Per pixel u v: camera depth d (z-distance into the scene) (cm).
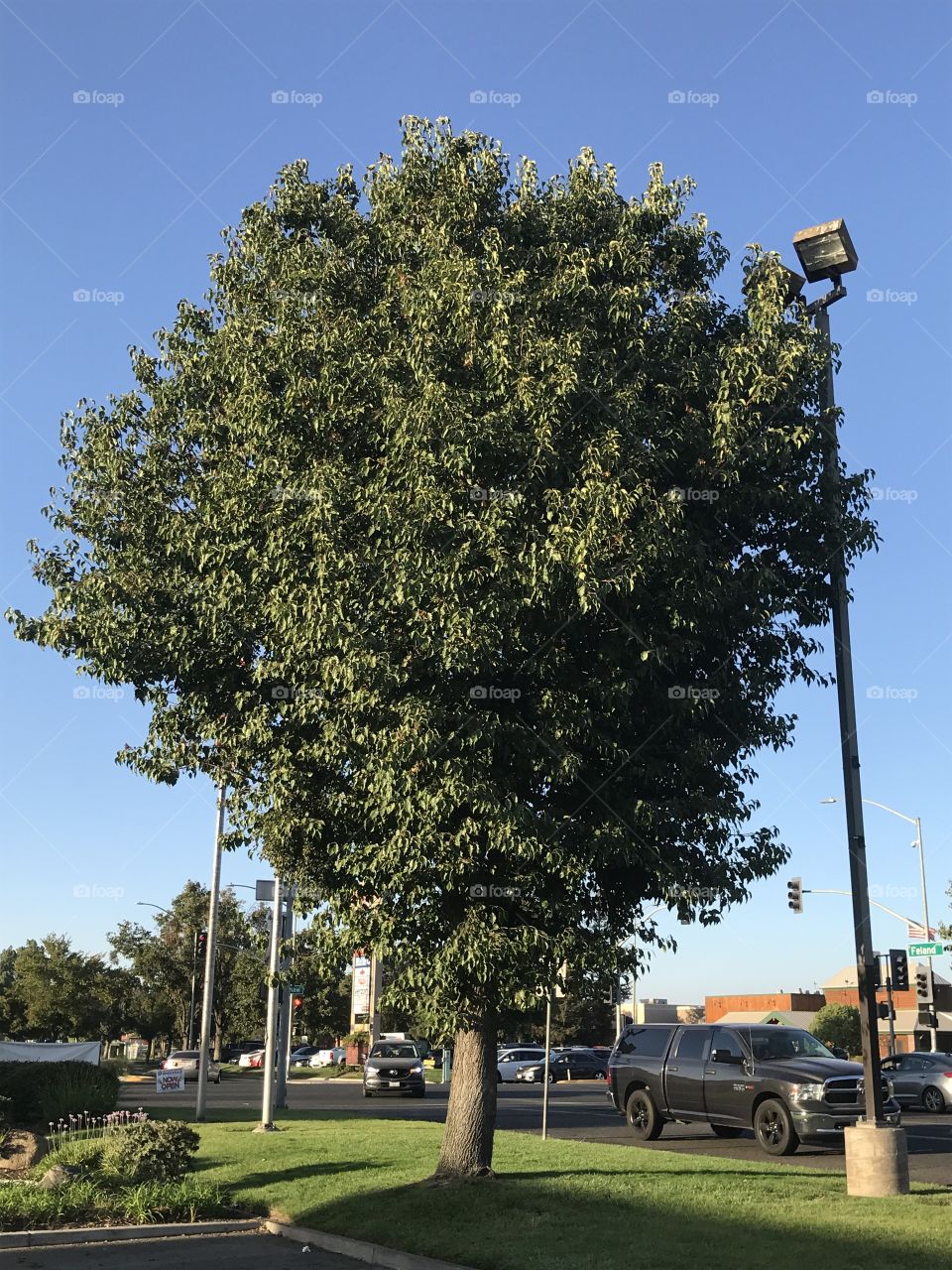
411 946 1248
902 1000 7706
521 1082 4575
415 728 1128
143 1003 7506
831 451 1379
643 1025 2217
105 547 1423
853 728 1351
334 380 1281
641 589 1202
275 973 1488
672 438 1258
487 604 1141
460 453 1171
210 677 1384
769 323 1319
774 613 1362
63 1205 1324
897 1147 1226
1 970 8862
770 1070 1888
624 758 1251
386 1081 3588
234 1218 1336
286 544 1234
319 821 1291
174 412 1445
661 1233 1035
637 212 1362
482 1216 1153
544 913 1245
